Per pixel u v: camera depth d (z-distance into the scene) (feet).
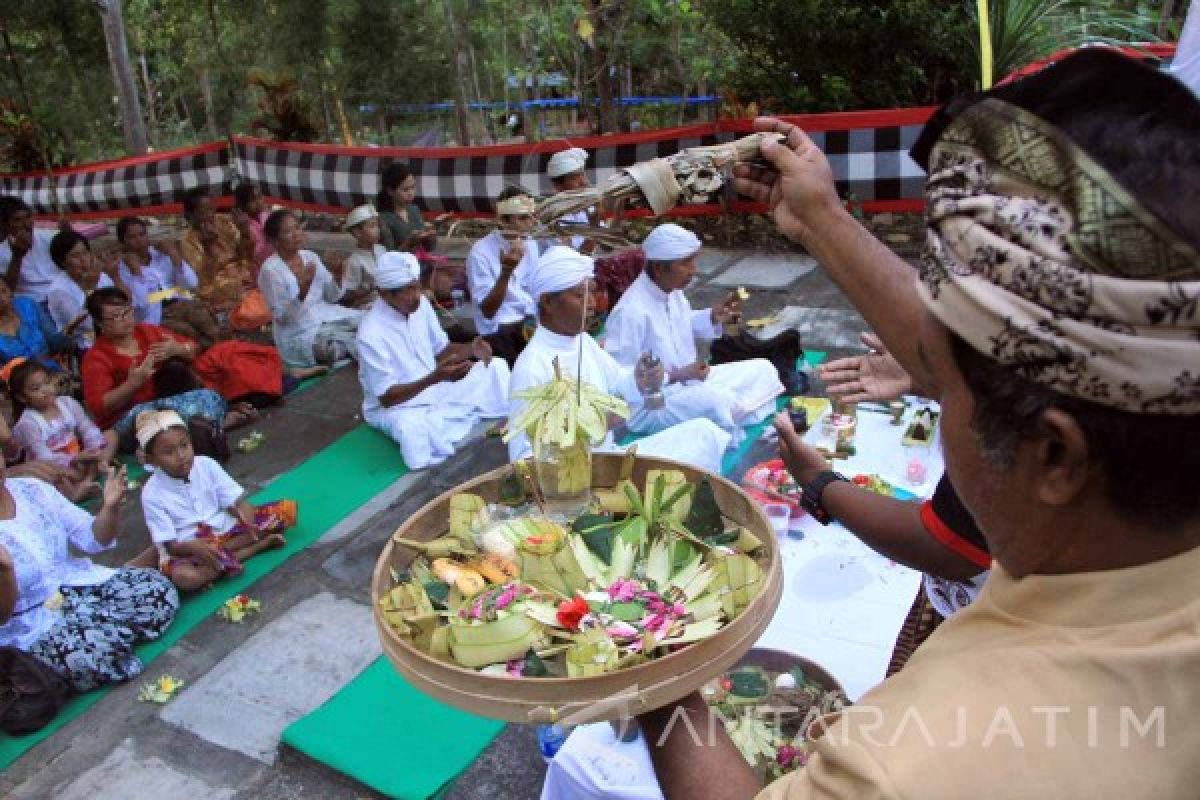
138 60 41.01
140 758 9.74
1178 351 1.82
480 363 16.53
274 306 19.12
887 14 20.42
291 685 10.57
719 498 5.60
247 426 17.13
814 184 4.37
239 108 36.60
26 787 9.48
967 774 2.01
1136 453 1.96
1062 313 1.89
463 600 5.05
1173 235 1.81
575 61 25.13
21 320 18.34
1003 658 2.19
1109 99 1.99
